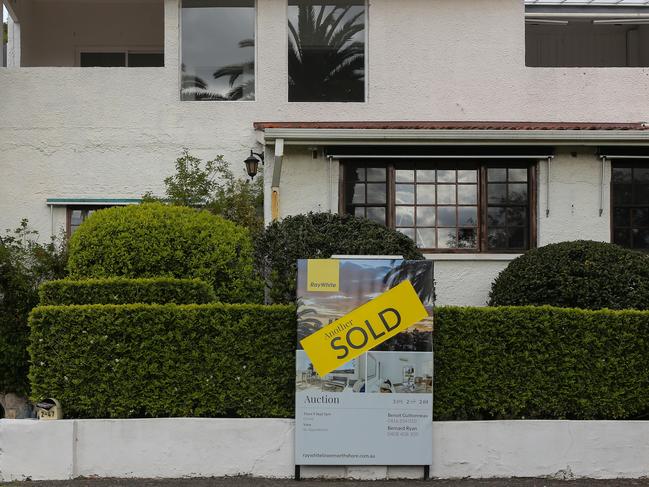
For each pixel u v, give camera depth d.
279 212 11.15
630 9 14.19
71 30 14.46
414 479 7.68
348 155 11.18
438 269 11.34
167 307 7.83
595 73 12.78
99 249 8.69
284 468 7.71
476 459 7.79
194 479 7.65
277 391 7.85
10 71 12.43
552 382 7.95
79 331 7.79
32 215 12.31
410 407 7.57
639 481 7.79
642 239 11.52
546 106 12.73
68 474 7.63
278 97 12.53
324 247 9.42
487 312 7.94
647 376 8.00
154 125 12.41
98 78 12.45
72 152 12.38
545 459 7.84
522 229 11.47
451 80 12.70
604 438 7.88
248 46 12.77
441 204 11.45
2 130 12.38
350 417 7.56
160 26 14.51
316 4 12.85
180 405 7.80
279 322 7.86
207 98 12.70
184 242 8.81
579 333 7.99
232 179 12.02
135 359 7.79
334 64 12.80
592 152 11.39
